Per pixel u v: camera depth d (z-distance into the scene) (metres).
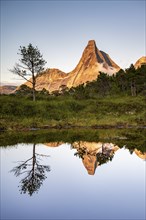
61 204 9.06
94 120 42.81
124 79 103.06
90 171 13.55
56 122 40.34
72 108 51.09
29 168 14.44
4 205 9.00
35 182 11.61
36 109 46.88
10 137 27.27
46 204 9.11
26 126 36.81
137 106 54.75
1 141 24.38
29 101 50.56
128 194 10.02
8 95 59.47
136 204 9.05
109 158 17.08
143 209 8.66
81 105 53.34
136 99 66.06
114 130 35.56
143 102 58.91
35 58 52.62
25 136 28.25
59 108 49.50
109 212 8.41
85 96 71.00
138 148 21.09
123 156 17.70
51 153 18.89
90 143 23.72
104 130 35.59
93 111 50.88
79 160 16.53
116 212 8.40
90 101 57.56
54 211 8.51
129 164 15.19
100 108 52.75
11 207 8.83
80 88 98.12
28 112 45.41
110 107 53.69
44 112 46.44
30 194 10.07
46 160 16.56
